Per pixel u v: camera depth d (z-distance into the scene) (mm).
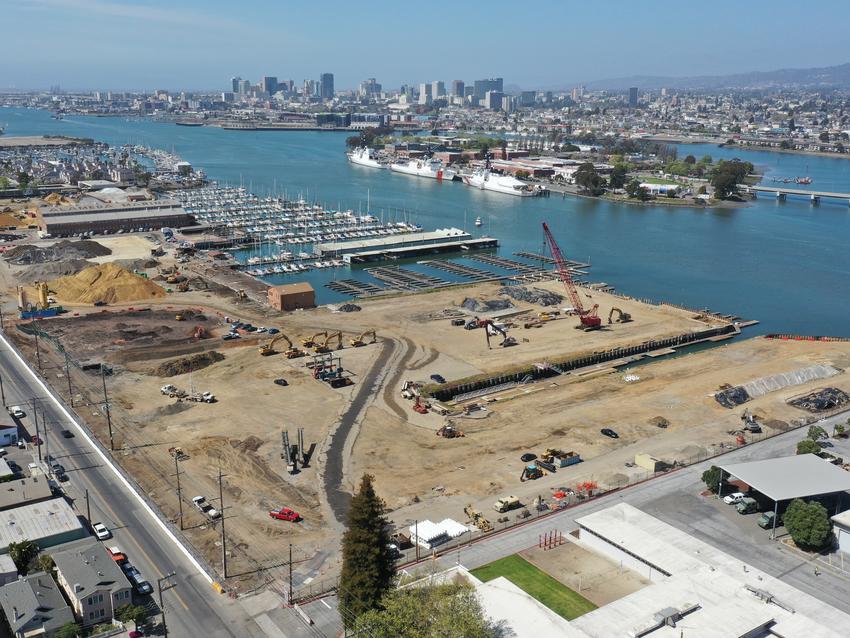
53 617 85125
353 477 127000
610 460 134125
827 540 106250
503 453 136875
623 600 88500
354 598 85812
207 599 94375
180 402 155875
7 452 131375
